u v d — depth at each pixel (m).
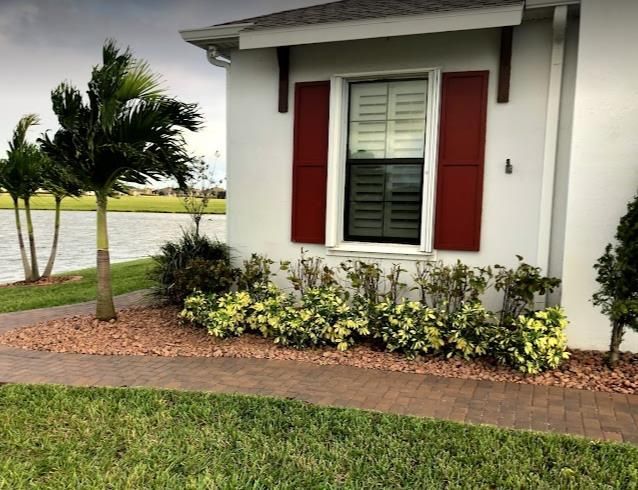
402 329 4.91
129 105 5.71
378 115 5.86
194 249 7.09
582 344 4.91
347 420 3.54
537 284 4.65
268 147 6.30
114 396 3.99
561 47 4.95
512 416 3.62
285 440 3.28
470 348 4.69
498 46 5.22
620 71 4.61
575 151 4.78
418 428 3.39
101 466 2.96
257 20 6.14
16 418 3.60
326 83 5.91
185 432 3.38
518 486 2.69
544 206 5.16
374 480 2.78
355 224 6.07
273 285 5.85
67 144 5.84
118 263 13.66
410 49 5.55
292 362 4.89
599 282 4.48
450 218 5.50
